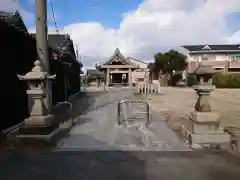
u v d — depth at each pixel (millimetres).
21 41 7332
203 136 5441
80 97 19281
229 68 39875
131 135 6512
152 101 15945
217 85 35281
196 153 5008
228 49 44812
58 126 6480
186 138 5977
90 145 5582
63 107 11773
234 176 3904
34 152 5082
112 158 4727
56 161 4578
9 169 4203
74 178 3848
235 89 31391
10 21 8164
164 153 5012
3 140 5555
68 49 18781
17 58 7039
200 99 5781
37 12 6898
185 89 30984
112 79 41344
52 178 3854
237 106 13094
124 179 3801
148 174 3980
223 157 4770
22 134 5438
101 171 4109
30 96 5750
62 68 13336
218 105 13633
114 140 6016
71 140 6000
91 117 9398
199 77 5902
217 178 3832
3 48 6121
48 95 6902
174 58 43781
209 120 5570
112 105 13656
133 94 22438
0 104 5902
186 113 10516
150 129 7246
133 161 4562
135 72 39656
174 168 4219
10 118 6508
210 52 44219
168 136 6391
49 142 5359
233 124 7930
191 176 3904
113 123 8188
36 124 5496
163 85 43781
